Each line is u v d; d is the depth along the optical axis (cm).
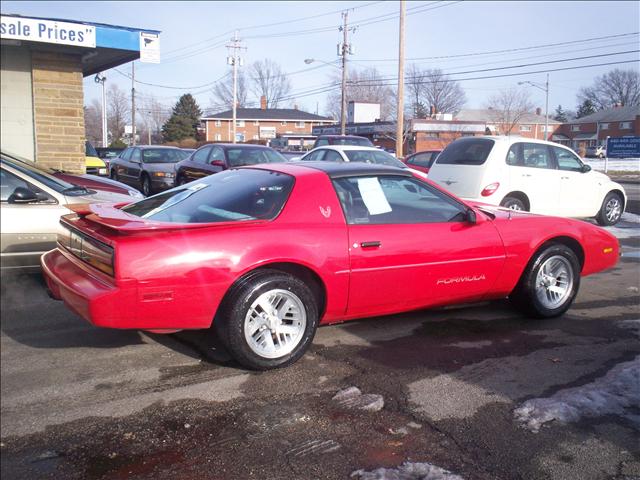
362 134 5316
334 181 425
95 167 1537
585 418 332
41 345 427
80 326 468
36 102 1019
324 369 396
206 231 368
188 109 7288
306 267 398
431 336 467
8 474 269
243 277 375
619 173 2866
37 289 564
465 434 313
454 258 454
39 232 548
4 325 467
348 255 408
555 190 1041
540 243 498
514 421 328
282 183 417
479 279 472
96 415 325
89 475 271
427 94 7056
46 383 363
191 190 453
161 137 7812
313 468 280
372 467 281
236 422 321
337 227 410
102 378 373
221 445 298
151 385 364
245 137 7294
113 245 345
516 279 493
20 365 390
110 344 431
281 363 389
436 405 346
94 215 395
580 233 529
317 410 337
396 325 493
